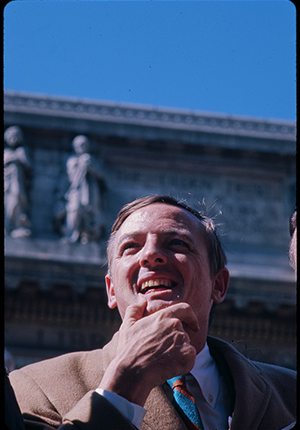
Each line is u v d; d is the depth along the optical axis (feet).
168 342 8.60
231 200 56.65
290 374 11.27
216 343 10.43
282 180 58.08
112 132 56.49
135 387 8.35
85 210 51.16
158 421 8.89
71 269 47.24
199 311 9.58
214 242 10.36
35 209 52.54
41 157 55.06
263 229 55.83
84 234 50.47
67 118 56.13
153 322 8.79
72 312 47.29
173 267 9.52
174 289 9.42
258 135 58.39
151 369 8.43
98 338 47.19
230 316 48.42
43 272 46.88
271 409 9.80
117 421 8.02
